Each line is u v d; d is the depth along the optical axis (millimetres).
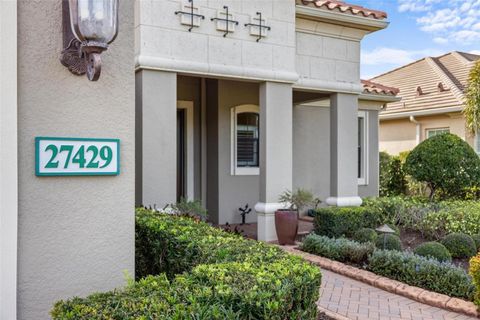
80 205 3273
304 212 12875
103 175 3361
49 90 3162
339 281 6453
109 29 2902
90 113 3316
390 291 5980
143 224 4707
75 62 3199
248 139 11867
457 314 5188
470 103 14742
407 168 12953
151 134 7477
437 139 12484
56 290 3172
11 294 2986
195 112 11680
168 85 7633
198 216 7766
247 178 11742
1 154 2965
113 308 2367
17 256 3023
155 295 2527
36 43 3115
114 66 3426
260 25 8531
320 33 9695
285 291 2609
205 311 2311
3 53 2971
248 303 2461
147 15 7383
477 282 5176
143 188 7402
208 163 11695
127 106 3477
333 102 10172
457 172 11938
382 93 13758
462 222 8836
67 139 3221
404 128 19203
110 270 3379
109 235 3385
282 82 8922
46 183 3152
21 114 3061
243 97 11578
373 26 10031
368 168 14203
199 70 7863
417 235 9422
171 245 4027
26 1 3078
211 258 3365
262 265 3078
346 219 8750
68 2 3105
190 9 7758
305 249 7984
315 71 9656
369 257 6871
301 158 12922
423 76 21078
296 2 9062
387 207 10188
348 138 10211
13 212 3000
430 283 5895
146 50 7387
